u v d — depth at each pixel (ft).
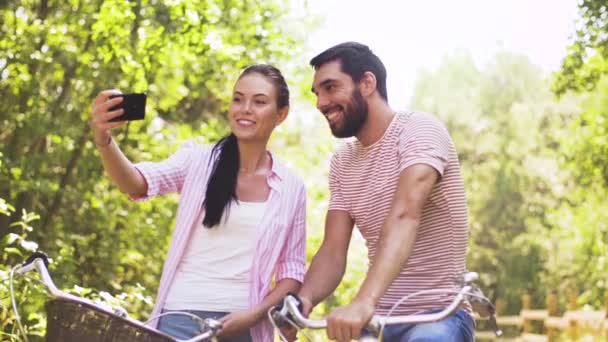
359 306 11.00
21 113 34.58
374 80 13.37
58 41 33.71
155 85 40.19
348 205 13.94
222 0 32.04
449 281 13.15
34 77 33.09
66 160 36.40
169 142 41.04
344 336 10.80
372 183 13.55
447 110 126.62
